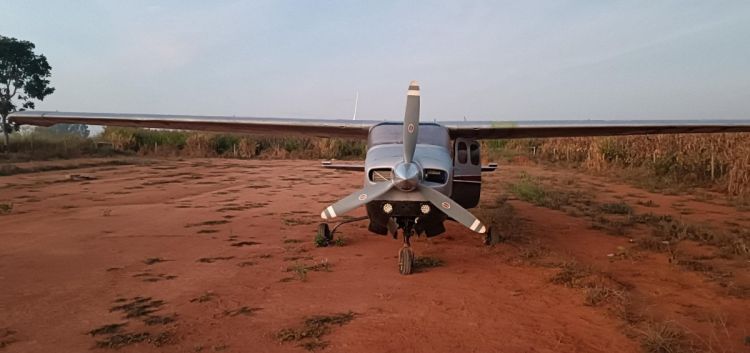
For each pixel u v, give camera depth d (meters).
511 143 35.97
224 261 6.68
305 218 10.10
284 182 17.11
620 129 8.61
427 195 6.18
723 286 5.59
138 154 31.75
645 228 9.09
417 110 6.07
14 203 11.66
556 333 4.25
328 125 8.57
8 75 26.72
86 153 28.22
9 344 4.04
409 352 3.86
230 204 11.91
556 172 21.53
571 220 10.01
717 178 16.16
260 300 5.11
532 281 5.82
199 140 33.69
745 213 10.80
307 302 5.05
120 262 6.60
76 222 9.39
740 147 14.75
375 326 4.40
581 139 26.41
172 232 8.58
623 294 5.11
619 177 18.62
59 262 6.57
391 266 6.53
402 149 6.87
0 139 26.61
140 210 10.88
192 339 4.12
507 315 4.69
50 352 3.89
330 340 4.09
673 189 15.05
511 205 12.14
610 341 4.07
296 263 6.61
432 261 6.71
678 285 5.64
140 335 4.20
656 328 4.23
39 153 25.48
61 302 5.04
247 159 31.28
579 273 5.99
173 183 16.41
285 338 4.11
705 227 8.87
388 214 6.33
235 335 4.20
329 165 9.38
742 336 4.14
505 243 7.95
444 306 4.95
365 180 6.55
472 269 6.39
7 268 6.27
